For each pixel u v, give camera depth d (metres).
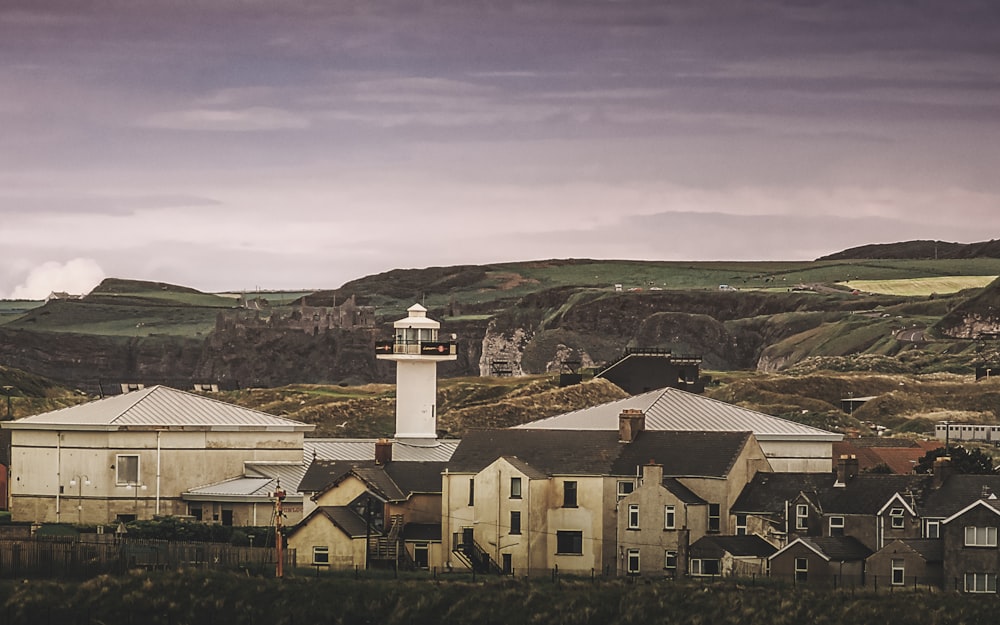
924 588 133.88
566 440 160.88
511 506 154.00
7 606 130.50
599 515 153.50
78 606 131.38
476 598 131.50
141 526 161.00
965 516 136.50
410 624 128.62
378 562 151.88
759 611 126.62
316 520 151.75
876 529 143.12
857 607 126.69
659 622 126.69
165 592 133.00
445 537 156.75
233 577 136.12
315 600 131.75
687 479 154.25
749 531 151.00
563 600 130.50
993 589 135.38
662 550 150.25
